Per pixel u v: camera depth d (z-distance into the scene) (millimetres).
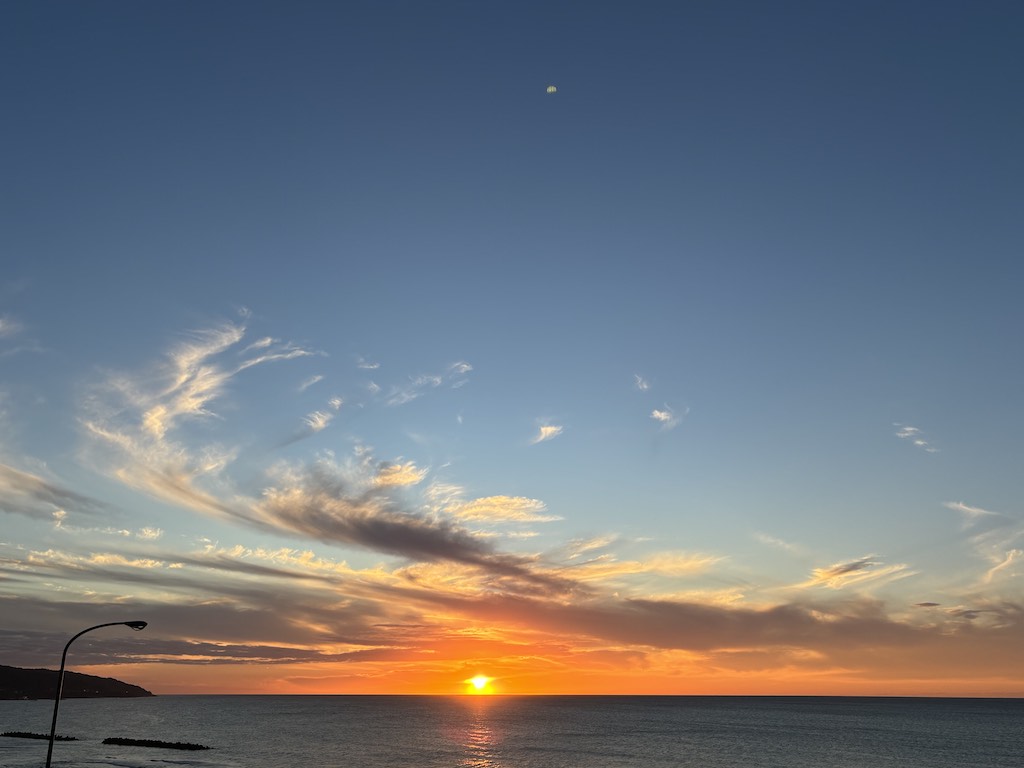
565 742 166875
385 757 131000
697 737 184125
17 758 112938
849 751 150875
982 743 171375
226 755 127812
